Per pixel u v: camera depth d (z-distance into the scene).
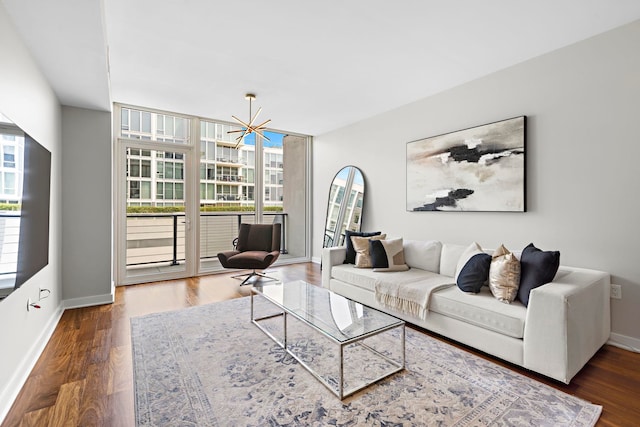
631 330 2.43
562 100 2.79
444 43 2.72
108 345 2.47
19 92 1.98
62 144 3.33
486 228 3.36
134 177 4.42
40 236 2.28
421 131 4.05
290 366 2.15
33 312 2.22
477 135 3.40
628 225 2.45
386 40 2.67
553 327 1.89
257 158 5.66
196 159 4.88
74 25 1.94
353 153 5.17
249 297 3.75
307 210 6.23
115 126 4.28
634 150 2.41
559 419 1.61
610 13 2.30
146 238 4.50
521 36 2.61
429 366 2.16
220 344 2.48
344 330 1.96
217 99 4.09
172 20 2.37
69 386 1.91
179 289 4.09
